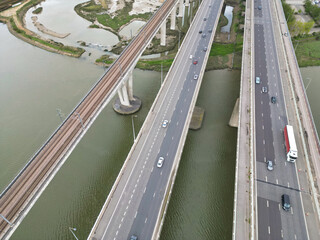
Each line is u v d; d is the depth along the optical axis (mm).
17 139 84938
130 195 58344
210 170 74250
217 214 64688
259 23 128000
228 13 170375
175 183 71000
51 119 92000
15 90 106750
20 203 48469
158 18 119375
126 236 51625
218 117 90500
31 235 61094
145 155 66812
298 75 91938
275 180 59906
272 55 103438
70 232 61250
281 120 74500
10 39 147000
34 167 54406
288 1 172000
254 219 52875
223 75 112062
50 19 169375
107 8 180125
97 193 68688
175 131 73062
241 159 65250
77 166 75250
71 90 106000
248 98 82188
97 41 141750
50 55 130875
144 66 117875
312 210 54438
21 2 194000
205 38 116062
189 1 193625
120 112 92750
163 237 60688
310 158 64312
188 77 92188
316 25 145250
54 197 68000
